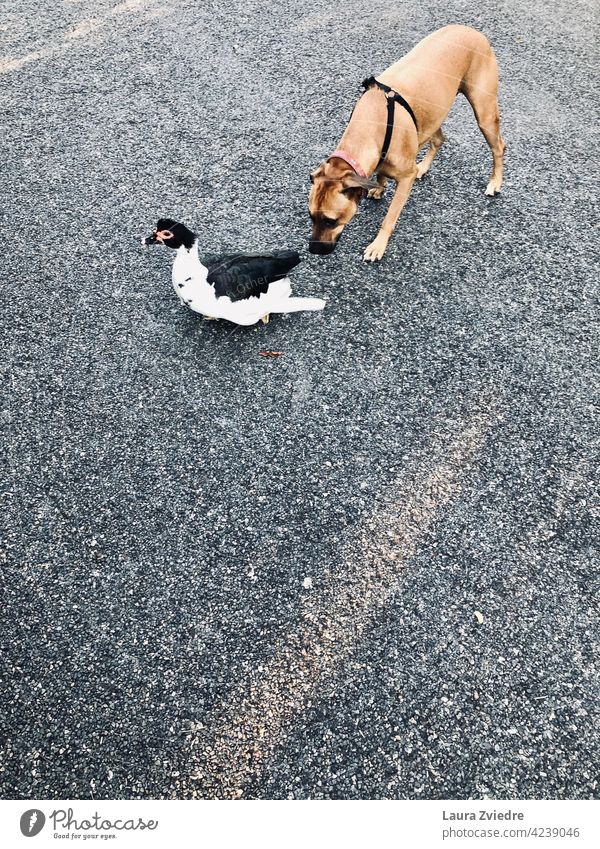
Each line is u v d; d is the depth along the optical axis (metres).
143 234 2.79
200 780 1.61
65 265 2.68
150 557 1.94
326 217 2.30
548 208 2.89
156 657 1.77
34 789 1.60
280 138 3.19
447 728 1.67
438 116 2.57
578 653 1.77
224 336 2.45
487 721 1.67
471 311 2.53
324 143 3.16
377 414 2.24
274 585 1.89
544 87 3.46
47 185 3.00
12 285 2.62
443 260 2.70
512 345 2.43
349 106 3.34
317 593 1.87
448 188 2.97
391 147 2.41
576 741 1.65
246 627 1.82
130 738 1.66
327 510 2.03
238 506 2.04
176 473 2.11
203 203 2.90
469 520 2.01
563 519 2.01
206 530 2.00
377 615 1.83
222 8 4.06
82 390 2.31
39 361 2.38
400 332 2.46
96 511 2.04
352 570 1.91
